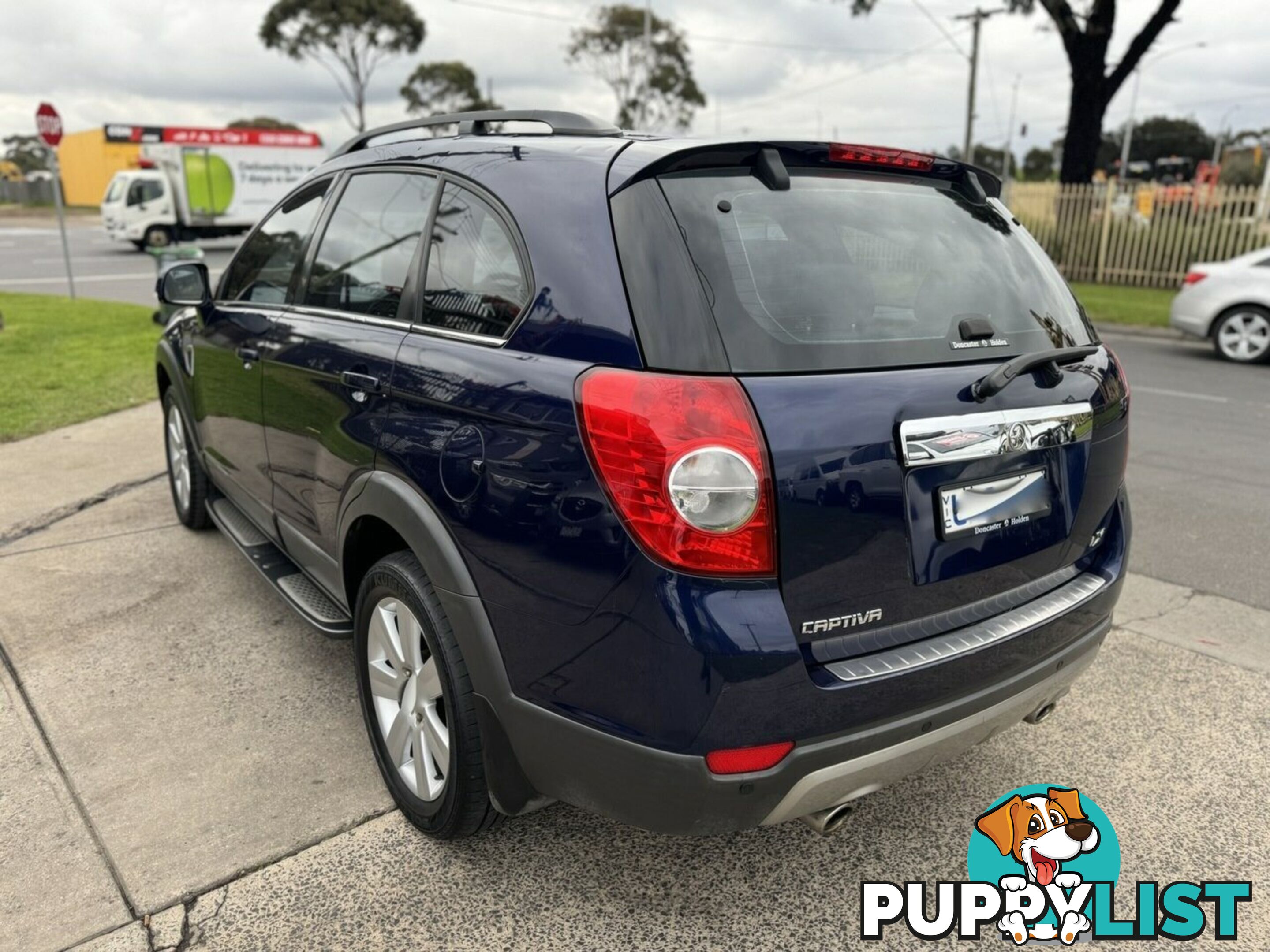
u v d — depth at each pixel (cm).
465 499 222
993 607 232
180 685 342
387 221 288
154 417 738
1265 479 620
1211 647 386
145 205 2758
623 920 235
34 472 591
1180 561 478
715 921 236
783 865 256
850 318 212
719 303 197
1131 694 348
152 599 412
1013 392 227
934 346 220
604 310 204
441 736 247
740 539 188
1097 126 1889
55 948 222
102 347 1048
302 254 336
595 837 265
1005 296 248
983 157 7375
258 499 369
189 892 240
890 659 208
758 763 194
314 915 234
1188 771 301
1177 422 792
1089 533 261
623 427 190
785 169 228
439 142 287
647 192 209
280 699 333
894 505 204
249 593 420
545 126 290
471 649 226
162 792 280
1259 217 1673
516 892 244
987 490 224
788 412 192
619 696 198
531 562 208
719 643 186
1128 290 1766
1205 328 1131
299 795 280
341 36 4175
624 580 193
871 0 1977
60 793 279
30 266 2294
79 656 362
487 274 237
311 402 297
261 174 2956
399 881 246
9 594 415
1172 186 1814
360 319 286
